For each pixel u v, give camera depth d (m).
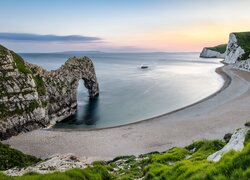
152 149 47.41
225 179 11.36
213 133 53.75
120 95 106.75
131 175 22.64
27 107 67.50
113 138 55.28
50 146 52.94
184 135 54.00
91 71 103.56
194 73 182.00
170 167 19.73
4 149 44.22
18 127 63.47
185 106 82.06
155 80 149.88
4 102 63.94
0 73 67.69
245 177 10.63
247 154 12.13
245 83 116.00
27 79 72.12
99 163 31.36
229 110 71.81
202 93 103.12
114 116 75.88
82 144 52.72
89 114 80.19
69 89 87.12
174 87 122.25
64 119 79.12
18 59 78.06
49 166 26.89
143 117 72.94
